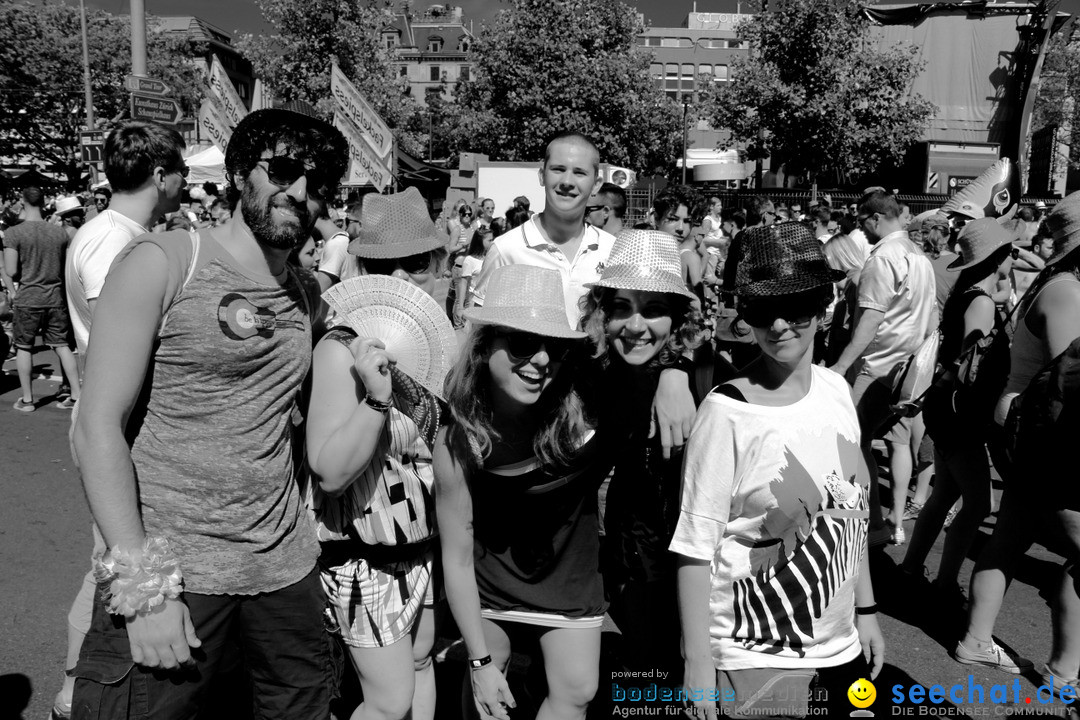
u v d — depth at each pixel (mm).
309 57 24359
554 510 2303
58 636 3621
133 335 1848
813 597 2104
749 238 2104
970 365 3576
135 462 1926
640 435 2422
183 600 1894
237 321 1951
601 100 28531
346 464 2131
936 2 26469
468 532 2307
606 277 2371
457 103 32062
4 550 4559
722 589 2168
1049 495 2748
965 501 3863
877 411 4543
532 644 2457
